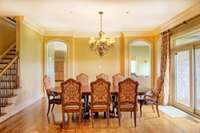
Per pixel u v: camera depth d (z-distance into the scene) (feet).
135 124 18.01
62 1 18.71
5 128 17.43
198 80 21.15
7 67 21.70
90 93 18.97
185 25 22.53
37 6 20.31
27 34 26.84
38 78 32.09
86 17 25.30
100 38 23.82
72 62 34.50
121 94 17.98
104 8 21.13
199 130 16.70
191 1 18.42
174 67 26.37
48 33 34.09
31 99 28.58
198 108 21.15
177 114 22.08
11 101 21.74
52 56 39.09
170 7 20.36
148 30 33.53
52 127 17.78
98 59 35.22
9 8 21.04
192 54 22.03
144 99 21.04
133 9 21.36
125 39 34.55
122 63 35.01
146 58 51.49
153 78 33.76
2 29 27.78
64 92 17.67
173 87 26.61
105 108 18.04
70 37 34.50
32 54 29.01
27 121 19.60
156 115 21.68
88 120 20.07
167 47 26.73
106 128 17.51
